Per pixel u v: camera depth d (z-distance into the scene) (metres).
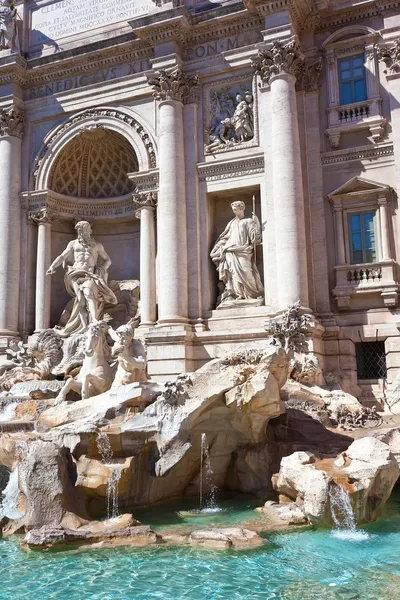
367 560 10.92
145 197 26.34
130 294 27.95
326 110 24.45
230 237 24.86
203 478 16.11
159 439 15.27
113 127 27.69
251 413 15.73
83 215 29.95
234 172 24.95
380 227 23.03
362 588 9.60
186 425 15.26
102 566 10.84
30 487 13.52
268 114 24.56
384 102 23.73
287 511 13.69
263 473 16.27
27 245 28.58
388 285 22.42
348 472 13.37
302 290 22.52
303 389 19.42
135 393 16.70
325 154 24.17
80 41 29.36
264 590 9.59
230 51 25.59
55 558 11.38
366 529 12.97
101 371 19.92
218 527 13.09
